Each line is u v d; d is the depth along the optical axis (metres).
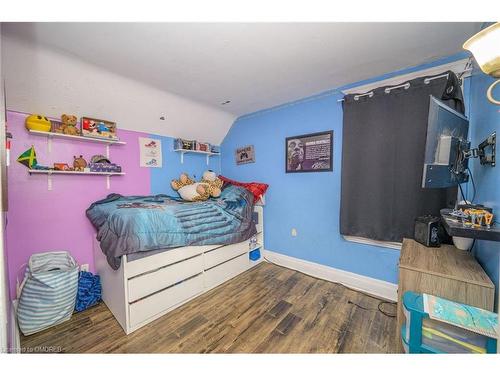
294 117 2.54
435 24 1.26
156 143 2.69
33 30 1.24
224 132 3.27
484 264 1.20
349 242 2.19
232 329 1.56
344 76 1.93
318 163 2.36
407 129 1.74
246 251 2.55
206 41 1.38
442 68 1.63
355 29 1.29
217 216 2.18
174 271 1.80
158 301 1.69
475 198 1.44
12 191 1.72
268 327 1.58
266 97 2.42
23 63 1.49
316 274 2.41
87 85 1.82
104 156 2.23
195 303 1.89
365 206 1.99
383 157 1.87
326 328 1.56
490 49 0.71
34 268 1.71
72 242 2.02
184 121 2.73
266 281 2.29
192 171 3.11
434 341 1.00
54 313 1.58
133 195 2.48
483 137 1.31
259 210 2.85
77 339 1.47
